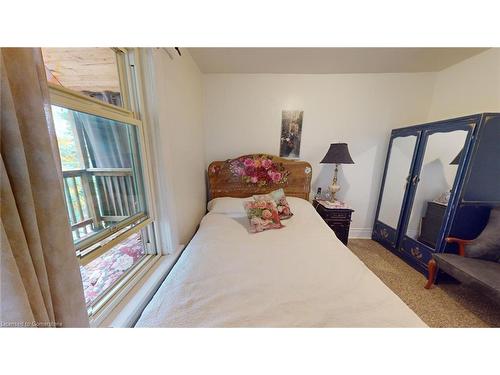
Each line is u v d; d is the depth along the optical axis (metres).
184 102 1.69
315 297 0.89
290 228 1.68
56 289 0.46
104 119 0.94
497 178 1.61
